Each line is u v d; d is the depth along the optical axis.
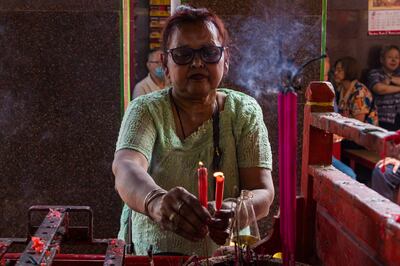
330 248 1.34
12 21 2.96
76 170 3.09
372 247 1.06
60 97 3.04
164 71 1.68
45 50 3.00
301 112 2.85
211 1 2.79
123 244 1.40
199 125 1.66
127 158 1.53
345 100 5.88
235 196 1.51
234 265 1.22
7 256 1.40
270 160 1.70
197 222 1.13
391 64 5.98
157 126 1.62
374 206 1.04
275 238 1.44
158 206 1.24
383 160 0.93
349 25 6.12
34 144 3.06
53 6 2.96
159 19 5.61
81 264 1.41
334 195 1.29
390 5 6.04
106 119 3.06
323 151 1.46
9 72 3.00
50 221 1.39
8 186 3.09
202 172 1.14
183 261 1.41
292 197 1.01
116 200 3.12
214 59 1.54
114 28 3.00
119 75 3.04
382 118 6.04
